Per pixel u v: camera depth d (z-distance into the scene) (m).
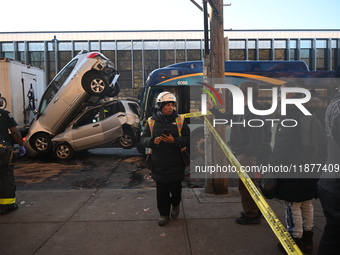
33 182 6.90
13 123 4.60
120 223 3.95
